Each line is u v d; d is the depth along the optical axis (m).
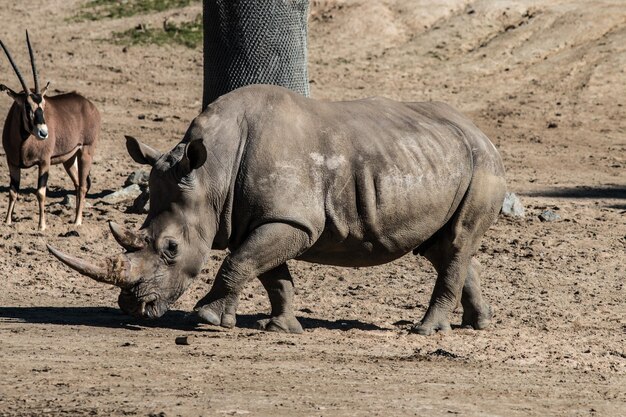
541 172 73.06
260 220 29.08
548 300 39.09
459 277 31.89
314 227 29.28
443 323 32.00
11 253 42.66
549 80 95.12
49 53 100.88
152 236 28.69
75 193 59.22
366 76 96.06
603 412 23.77
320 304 36.59
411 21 107.12
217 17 43.31
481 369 27.69
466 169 31.23
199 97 91.94
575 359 29.81
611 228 54.25
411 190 30.16
